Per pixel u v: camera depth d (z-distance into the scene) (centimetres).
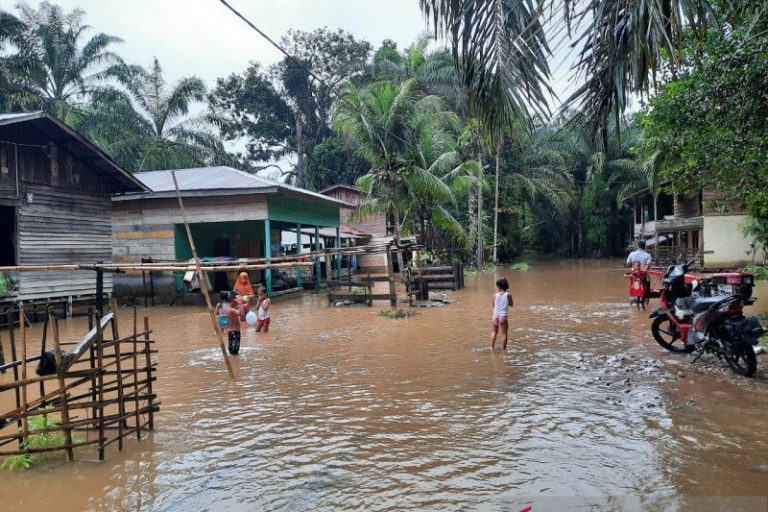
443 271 2044
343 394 644
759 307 1206
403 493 383
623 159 4038
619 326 1085
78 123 2970
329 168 4056
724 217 2516
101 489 405
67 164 1534
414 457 446
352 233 3053
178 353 935
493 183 3903
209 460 455
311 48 4281
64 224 1517
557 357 809
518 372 723
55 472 436
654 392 607
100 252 1642
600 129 489
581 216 4728
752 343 646
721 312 677
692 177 962
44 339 524
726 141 793
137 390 514
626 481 388
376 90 2273
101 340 470
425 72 3130
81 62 3070
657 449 444
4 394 694
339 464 438
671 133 889
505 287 887
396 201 2305
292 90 4300
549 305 1476
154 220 1912
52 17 2972
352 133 2270
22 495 398
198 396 654
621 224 4638
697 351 767
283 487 400
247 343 1026
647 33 383
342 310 1538
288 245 2833
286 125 4481
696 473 397
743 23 661
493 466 422
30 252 1409
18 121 1277
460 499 371
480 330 1093
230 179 1973
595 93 467
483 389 644
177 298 1847
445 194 2394
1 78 2591
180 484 410
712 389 612
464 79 505
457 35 491
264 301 1165
